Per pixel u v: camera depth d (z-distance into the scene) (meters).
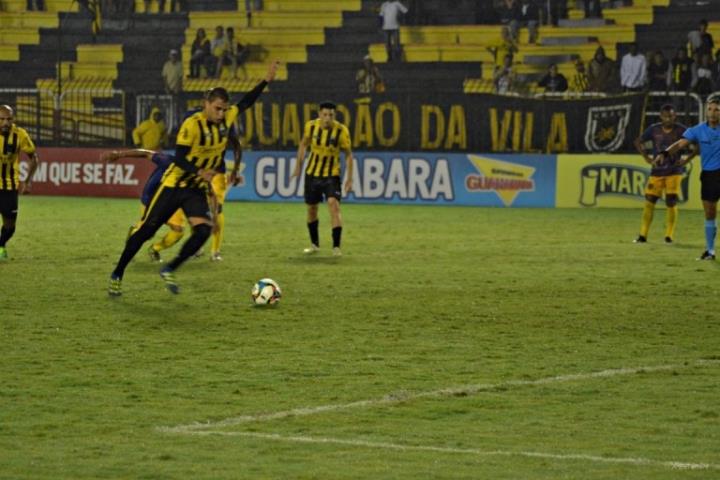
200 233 36.81
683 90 86.31
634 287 41.50
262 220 69.69
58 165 89.88
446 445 20.39
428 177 83.56
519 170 81.88
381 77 98.12
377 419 22.33
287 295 38.75
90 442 20.52
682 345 30.48
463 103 82.69
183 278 42.69
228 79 97.69
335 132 50.50
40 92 90.06
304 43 102.19
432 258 50.59
